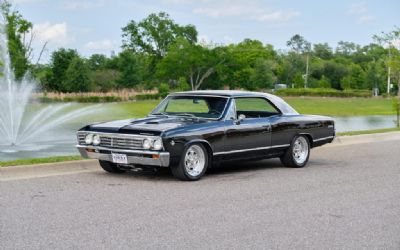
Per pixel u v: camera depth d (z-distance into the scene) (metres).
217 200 7.79
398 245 5.73
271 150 10.69
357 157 13.10
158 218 6.68
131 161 9.05
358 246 5.67
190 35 110.06
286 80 118.94
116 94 63.28
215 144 9.57
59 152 14.84
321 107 52.56
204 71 85.69
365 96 85.75
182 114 10.23
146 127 9.09
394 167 11.42
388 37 27.45
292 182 9.43
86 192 8.18
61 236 5.83
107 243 5.61
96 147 9.34
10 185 8.58
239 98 10.27
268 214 7.00
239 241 5.77
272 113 11.02
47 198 7.70
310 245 5.68
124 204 7.41
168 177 9.68
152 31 106.56
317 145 11.72
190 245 5.59
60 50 66.94
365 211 7.25
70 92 65.00
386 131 18.77
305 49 138.38
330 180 9.70
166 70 81.31
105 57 97.25
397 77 28.42
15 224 6.29
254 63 110.06
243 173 10.37
